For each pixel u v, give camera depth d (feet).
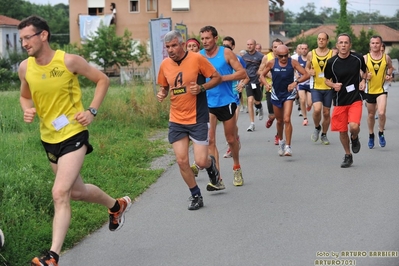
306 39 204.74
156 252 19.49
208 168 26.12
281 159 35.40
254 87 48.80
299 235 20.53
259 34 192.13
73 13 195.21
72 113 17.71
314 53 39.96
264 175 30.81
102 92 18.03
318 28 271.69
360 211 23.29
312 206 24.29
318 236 20.35
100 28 170.81
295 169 32.14
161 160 35.65
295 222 22.09
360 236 20.17
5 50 186.91
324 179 29.40
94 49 169.89
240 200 25.79
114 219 20.07
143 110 51.29
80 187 18.53
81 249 20.08
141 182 29.43
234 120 27.55
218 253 19.10
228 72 27.25
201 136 23.75
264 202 25.26
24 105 18.49
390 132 46.26
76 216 22.79
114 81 130.82
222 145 41.27
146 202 26.04
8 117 43.91
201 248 19.67
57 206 16.99
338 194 26.17
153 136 45.68
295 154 36.96
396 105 74.38
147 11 192.95
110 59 170.30
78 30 195.00
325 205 24.36
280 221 22.33
